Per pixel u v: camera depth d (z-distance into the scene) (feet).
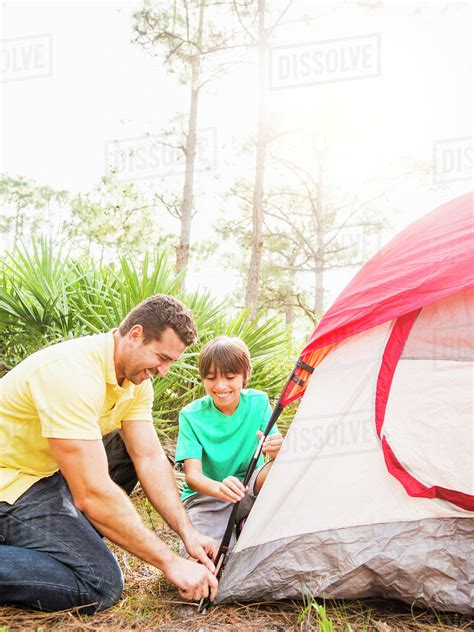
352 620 6.50
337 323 7.13
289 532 6.93
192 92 41.73
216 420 8.16
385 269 7.49
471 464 6.59
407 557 6.56
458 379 6.79
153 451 7.71
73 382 6.52
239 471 8.27
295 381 7.49
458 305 7.02
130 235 44.29
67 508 6.79
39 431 6.76
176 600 7.02
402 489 6.81
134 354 6.81
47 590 6.41
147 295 14.40
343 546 6.72
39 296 13.87
